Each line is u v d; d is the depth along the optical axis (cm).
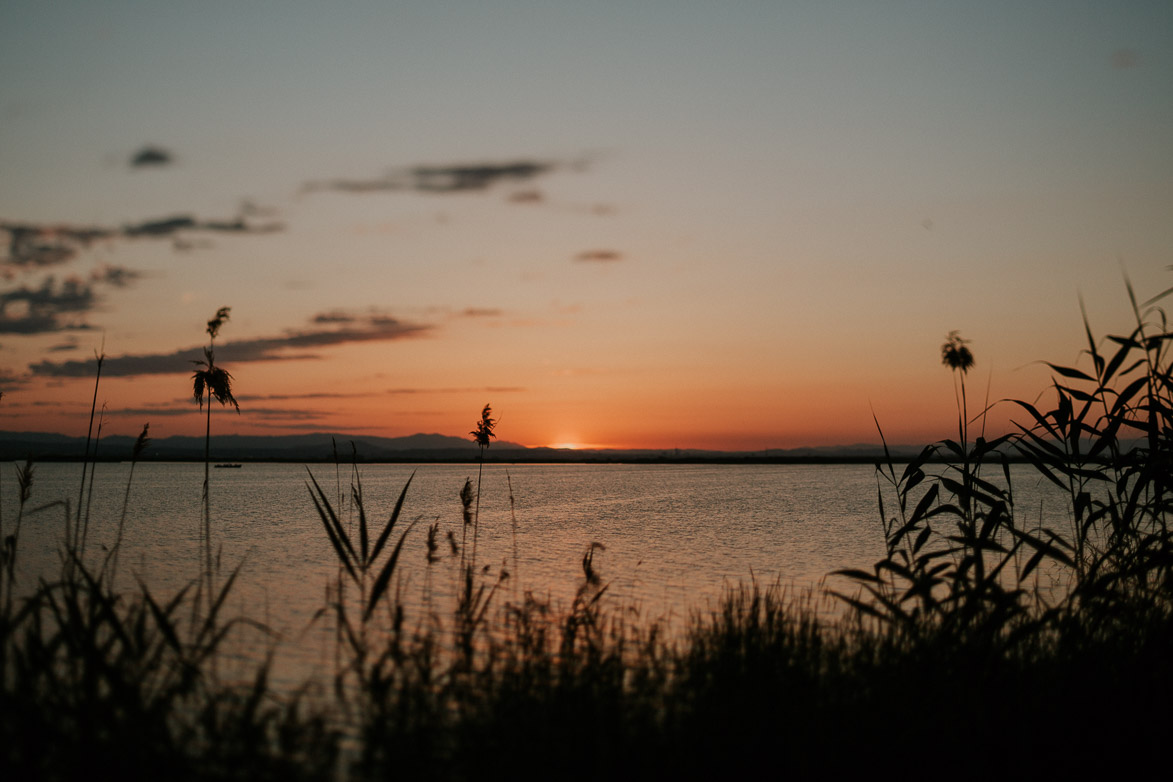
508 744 693
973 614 906
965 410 1066
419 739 695
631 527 3947
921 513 1066
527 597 1314
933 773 649
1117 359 970
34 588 1579
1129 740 702
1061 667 895
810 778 635
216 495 6950
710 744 687
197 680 879
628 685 891
